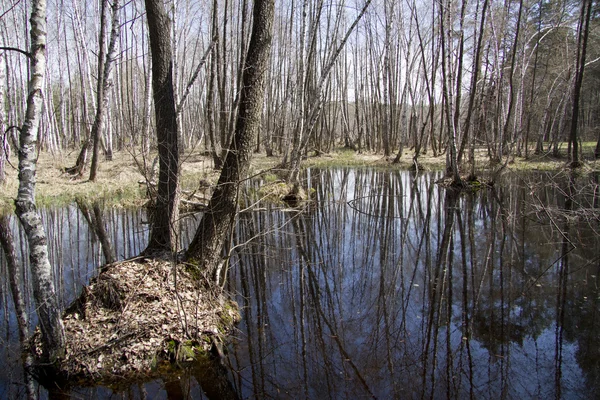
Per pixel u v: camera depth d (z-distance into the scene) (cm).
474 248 859
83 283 641
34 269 395
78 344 423
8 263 755
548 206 1188
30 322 522
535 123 2905
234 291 641
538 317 550
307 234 1000
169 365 429
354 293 639
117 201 1270
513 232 974
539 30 1998
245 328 521
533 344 484
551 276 694
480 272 721
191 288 503
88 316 454
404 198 1452
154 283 487
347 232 1015
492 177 1681
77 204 1248
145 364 422
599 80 2595
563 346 478
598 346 477
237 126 516
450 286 662
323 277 711
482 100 1830
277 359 453
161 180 528
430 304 596
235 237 983
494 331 514
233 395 391
